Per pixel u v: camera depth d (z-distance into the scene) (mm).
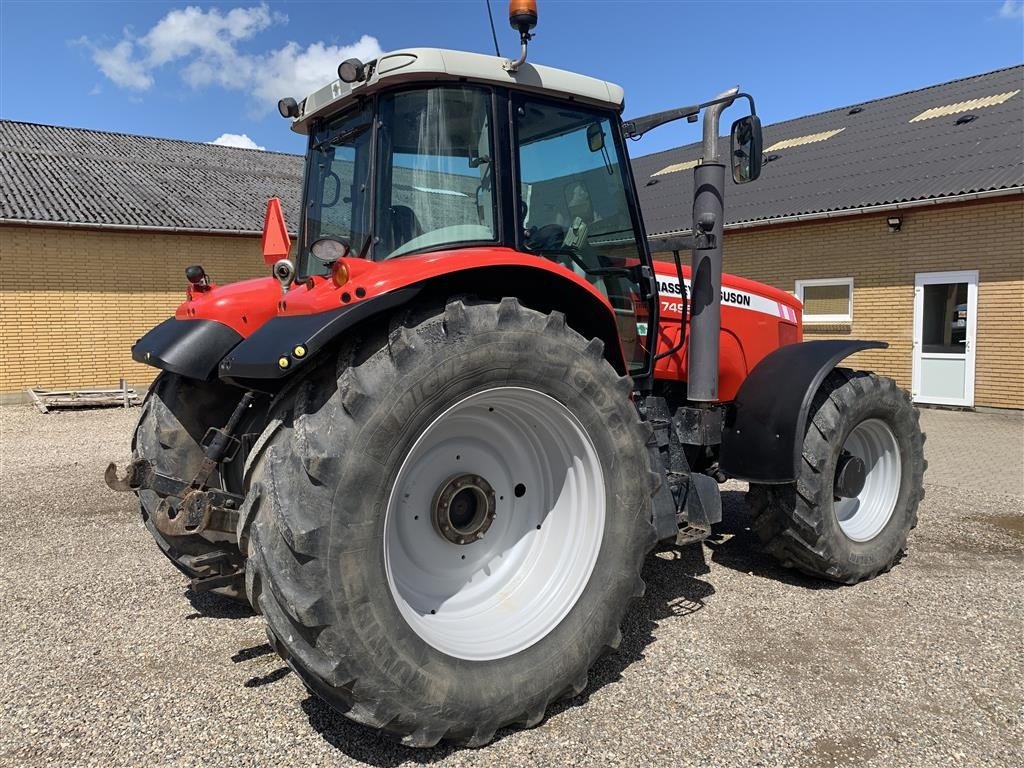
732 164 3633
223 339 3303
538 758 2436
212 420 3506
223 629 3482
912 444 4316
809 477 3795
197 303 3443
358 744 2510
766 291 4801
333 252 2465
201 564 3373
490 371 2518
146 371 14383
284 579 2162
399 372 2326
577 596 2752
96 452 8344
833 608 3688
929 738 2543
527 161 3201
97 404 12688
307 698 2818
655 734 2568
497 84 3029
